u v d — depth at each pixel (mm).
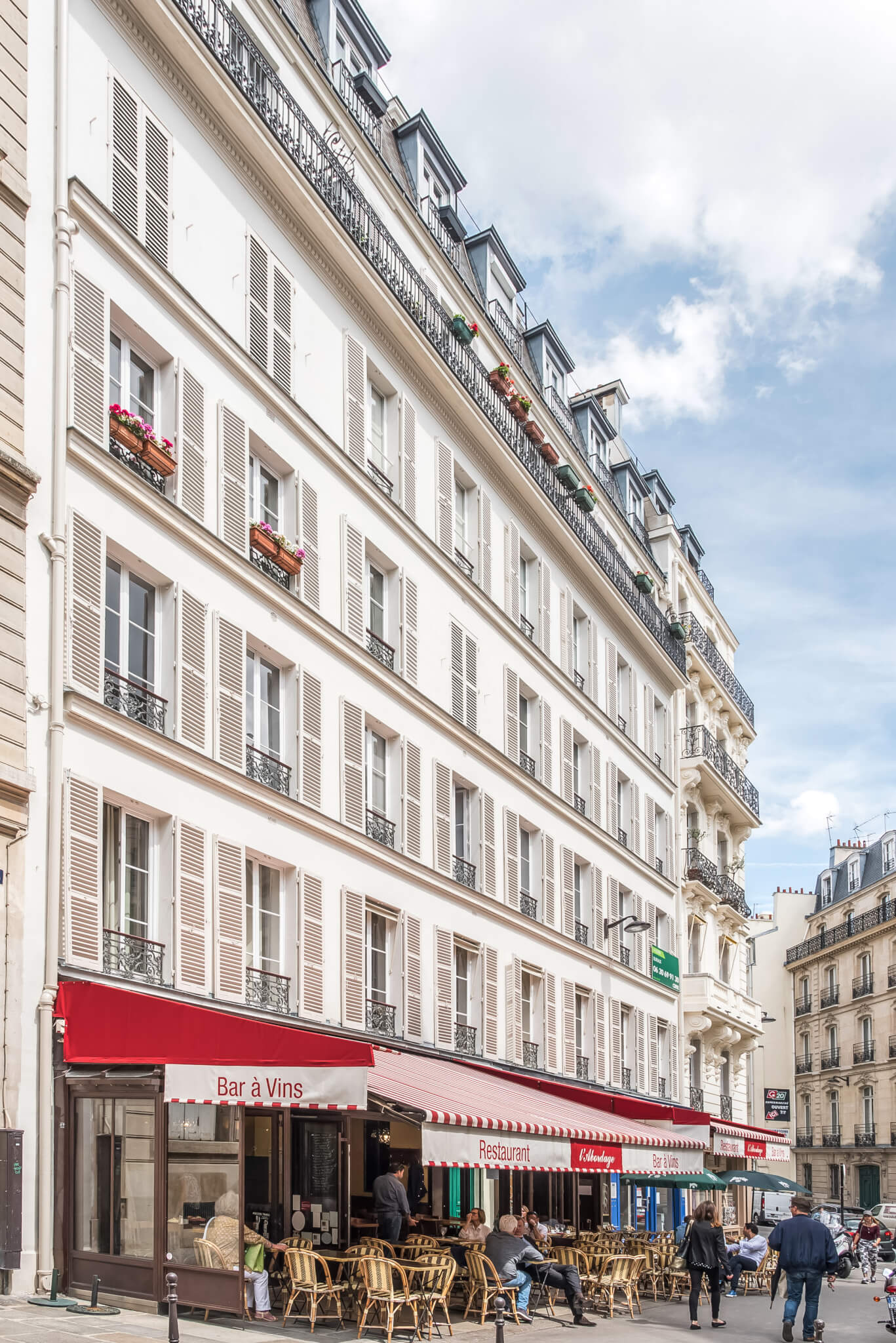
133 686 16156
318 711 20000
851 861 72000
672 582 43688
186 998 16109
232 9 19859
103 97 16516
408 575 23484
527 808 28281
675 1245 23562
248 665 18906
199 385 17797
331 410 21375
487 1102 16844
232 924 17188
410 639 23297
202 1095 13180
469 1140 14641
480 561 26781
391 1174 16984
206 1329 12719
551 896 29031
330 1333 13867
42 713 14312
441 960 23469
